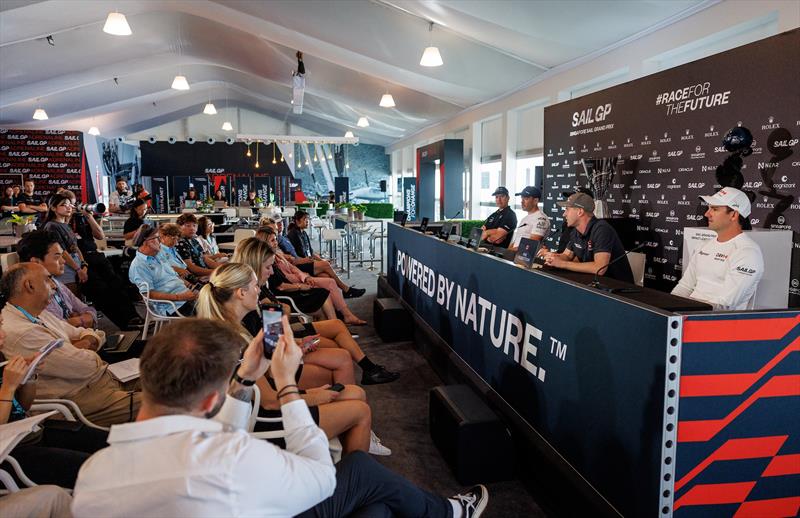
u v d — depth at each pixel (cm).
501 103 988
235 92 1970
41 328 226
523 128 957
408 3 650
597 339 204
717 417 173
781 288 312
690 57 532
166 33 1099
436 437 290
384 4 727
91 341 285
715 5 468
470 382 329
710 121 398
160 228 500
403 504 167
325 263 636
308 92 1464
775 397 176
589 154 553
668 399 168
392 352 462
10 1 666
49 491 153
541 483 236
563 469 220
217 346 113
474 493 202
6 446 148
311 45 921
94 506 103
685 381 169
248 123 2217
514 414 272
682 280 306
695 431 172
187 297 429
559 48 660
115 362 279
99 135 1827
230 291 226
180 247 581
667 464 171
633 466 184
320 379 300
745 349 172
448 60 820
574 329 221
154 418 108
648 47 559
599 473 203
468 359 352
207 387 111
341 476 161
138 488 102
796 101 331
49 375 223
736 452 175
